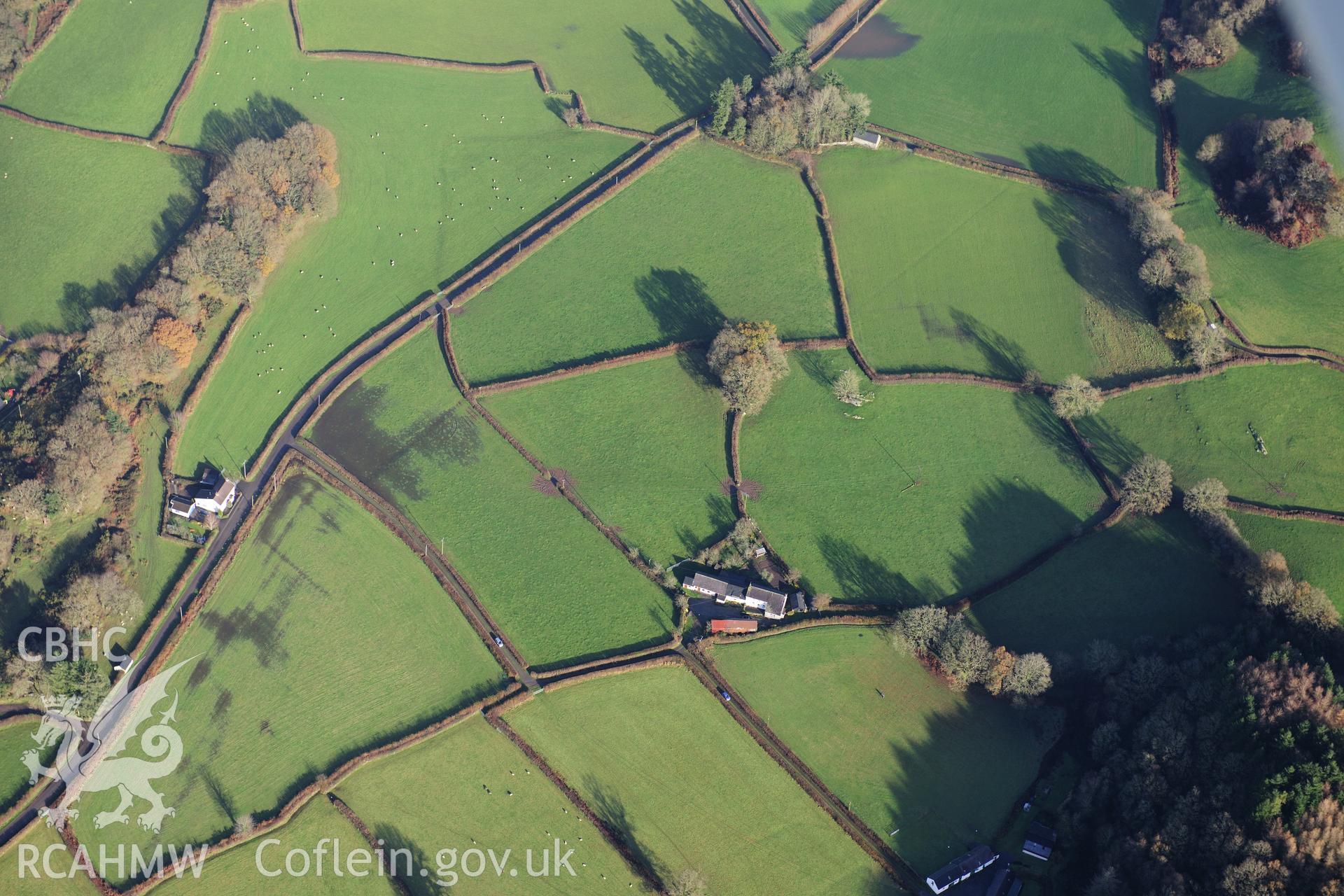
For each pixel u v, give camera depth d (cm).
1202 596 18362
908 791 16738
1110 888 14975
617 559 19188
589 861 16200
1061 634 18162
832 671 17925
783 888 15962
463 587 18875
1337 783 14838
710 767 17025
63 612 17875
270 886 15938
